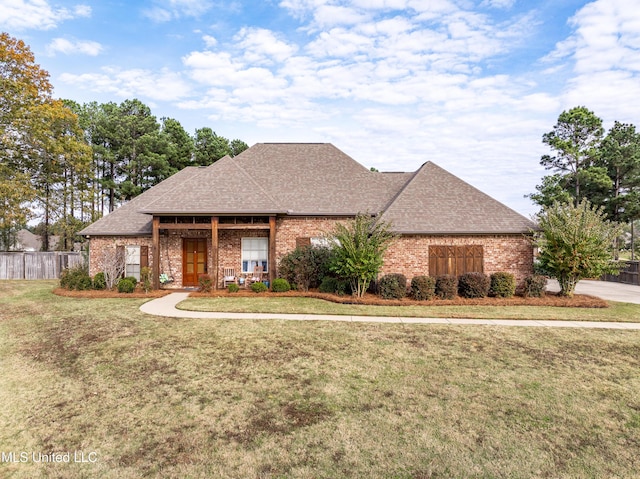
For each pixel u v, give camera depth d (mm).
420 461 4262
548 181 33438
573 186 33062
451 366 7445
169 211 16328
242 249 18781
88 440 4711
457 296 15555
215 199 16969
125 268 18859
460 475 4020
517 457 4375
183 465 4176
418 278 14844
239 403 5738
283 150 22594
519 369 7328
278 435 4809
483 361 7777
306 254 16969
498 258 17141
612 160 31094
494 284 15594
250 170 21266
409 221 17281
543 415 5445
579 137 32812
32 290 18453
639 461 4336
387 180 21391
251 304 14070
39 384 6516
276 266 18297
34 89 25375
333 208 19000
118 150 37844
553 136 33719
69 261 26250
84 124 37875
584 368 7445
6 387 6391
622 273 25562
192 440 4691
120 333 9844
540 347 8852
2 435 4848
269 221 17141
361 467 4133
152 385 6445
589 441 4762
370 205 19328
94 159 37438
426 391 6223
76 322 11109
